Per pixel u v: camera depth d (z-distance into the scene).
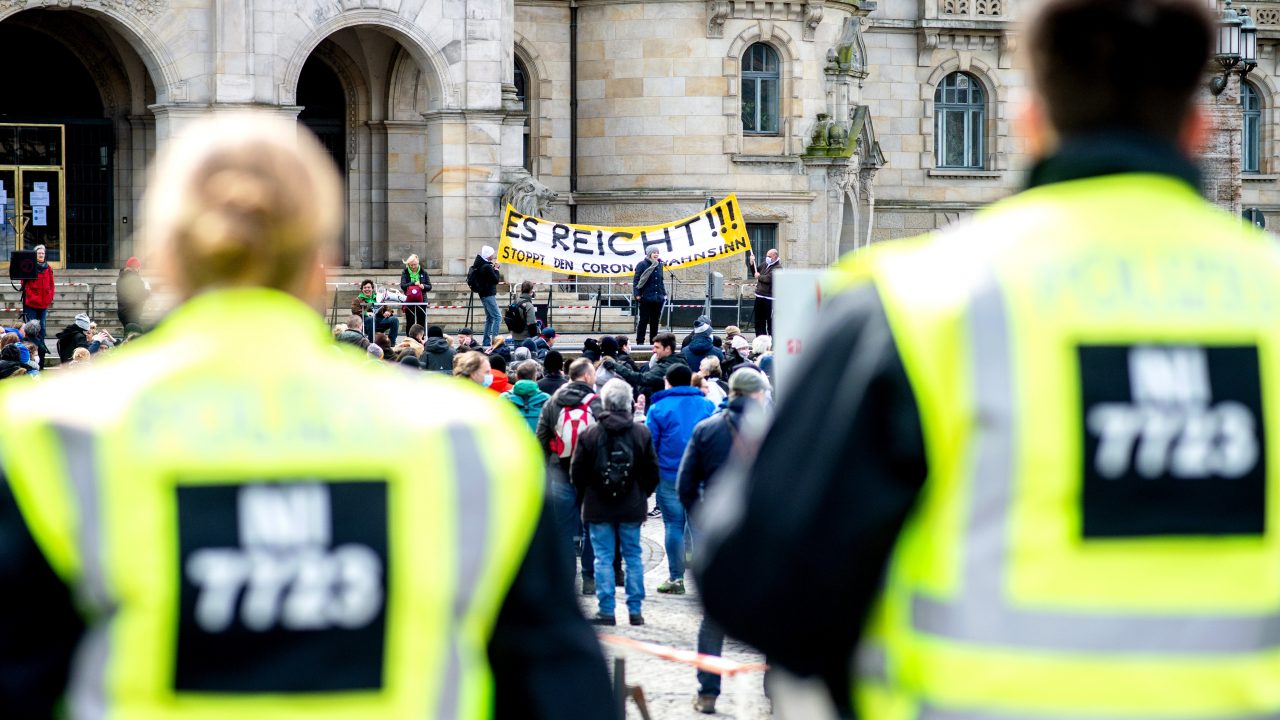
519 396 23.11
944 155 71.31
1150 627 4.18
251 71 52.31
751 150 61.06
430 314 52.31
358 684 4.16
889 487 4.21
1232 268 4.46
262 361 4.33
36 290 43.84
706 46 60.25
